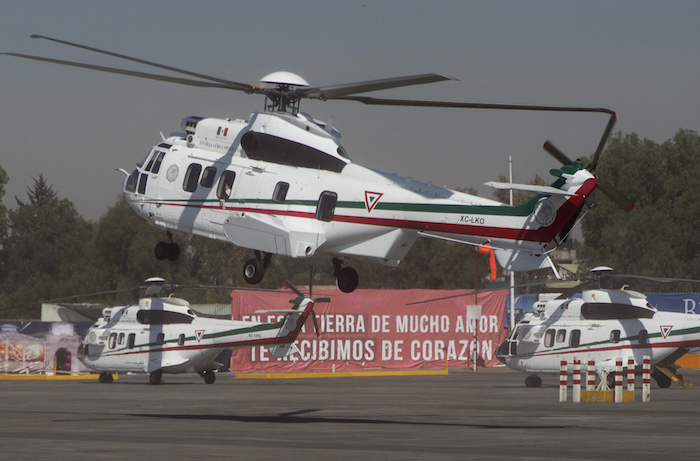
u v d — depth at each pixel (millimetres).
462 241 87125
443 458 51688
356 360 187625
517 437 64250
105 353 148125
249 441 61188
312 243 87688
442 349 193625
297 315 140375
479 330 196625
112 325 149750
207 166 94938
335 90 81312
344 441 61188
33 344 175125
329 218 88375
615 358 132250
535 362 136875
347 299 188250
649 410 90625
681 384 132000
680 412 88125
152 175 98625
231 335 142375
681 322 130000
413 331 192000
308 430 69812
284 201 89250
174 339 144375
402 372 182750
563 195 86500
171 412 88875
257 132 92625
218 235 93562
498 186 84750
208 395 116125
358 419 80375
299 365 184750
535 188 85250
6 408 94625
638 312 133250
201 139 97062
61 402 103875
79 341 175375
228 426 73250
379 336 189625
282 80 87438
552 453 54438
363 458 51625
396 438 63406
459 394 117750
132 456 52812
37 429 71125
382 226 87688
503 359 140125
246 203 91188
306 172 90062
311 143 90875
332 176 89438
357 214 87938
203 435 65625
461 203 86375
